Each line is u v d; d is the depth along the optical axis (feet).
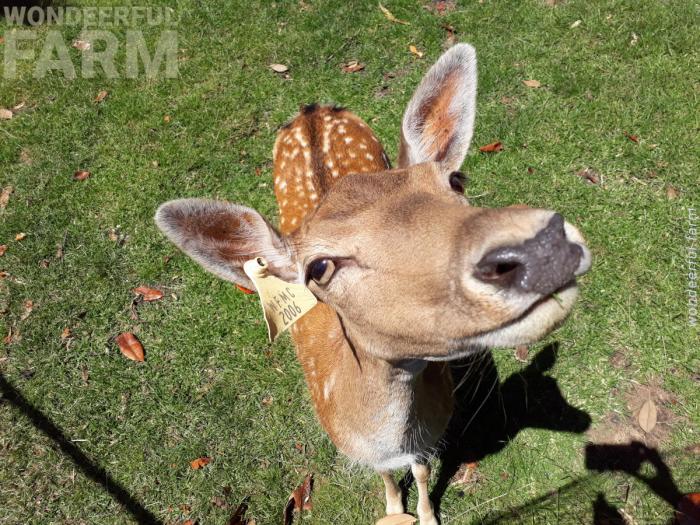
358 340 1.70
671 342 2.79
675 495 2.45
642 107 3.57
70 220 3.67
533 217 1.23
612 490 2.51
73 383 3.10
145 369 3.11
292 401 2.94
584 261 1.27
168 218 1.59
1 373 3.14
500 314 1.27
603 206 3.22
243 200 3.65
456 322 1.36
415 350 1.53
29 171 3.94
